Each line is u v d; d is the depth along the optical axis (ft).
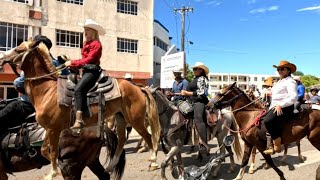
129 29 84.69
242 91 23.90
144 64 86.99
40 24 72.23
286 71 21.22
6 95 65.77
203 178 19.43
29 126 17.03
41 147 16.71
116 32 82.69
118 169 16.57
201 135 22.50
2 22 67.97
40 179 23.30
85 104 17.85
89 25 18.12
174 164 22.34
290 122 21.30
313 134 21.48
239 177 23.06
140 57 86.38
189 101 23.58
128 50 85.15
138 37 86.07
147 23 87.61
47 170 25.98
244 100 23.71
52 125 17.46
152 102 21.11
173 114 22.18
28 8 70.64
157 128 21.13
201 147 24.67
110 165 16.43
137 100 20.52
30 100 17.99
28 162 16.48
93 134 14.62
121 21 83.51
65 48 75.56
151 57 88.17
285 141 21.63
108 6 81.51
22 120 17.51
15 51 18.07
